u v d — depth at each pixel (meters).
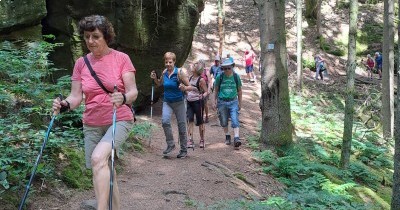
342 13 31.27
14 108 6.72
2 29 8.23
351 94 9.92
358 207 7.26
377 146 14.52
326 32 29.16
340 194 7.66
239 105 9.58
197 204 5.83
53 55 10.48
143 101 12.02
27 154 5.66
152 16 11.14
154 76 8.45
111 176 3.57
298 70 21.03
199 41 27.64
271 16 9.73
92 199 5.52
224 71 9.44
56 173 5.86
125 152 7.83
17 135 6.00
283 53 9.85
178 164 7.79
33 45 8.12
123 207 5.47
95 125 3.98
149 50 11.40
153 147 9.07
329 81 24.47
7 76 7.50
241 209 5.81
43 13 8.79
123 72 3.97
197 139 10.54
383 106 16.81
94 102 3.94
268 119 9.91
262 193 7.32
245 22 30.91
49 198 5.38
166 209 5.56
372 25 29.59
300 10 20.69
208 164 7.82
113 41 4.05
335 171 9.20
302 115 16.19
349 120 9.99
